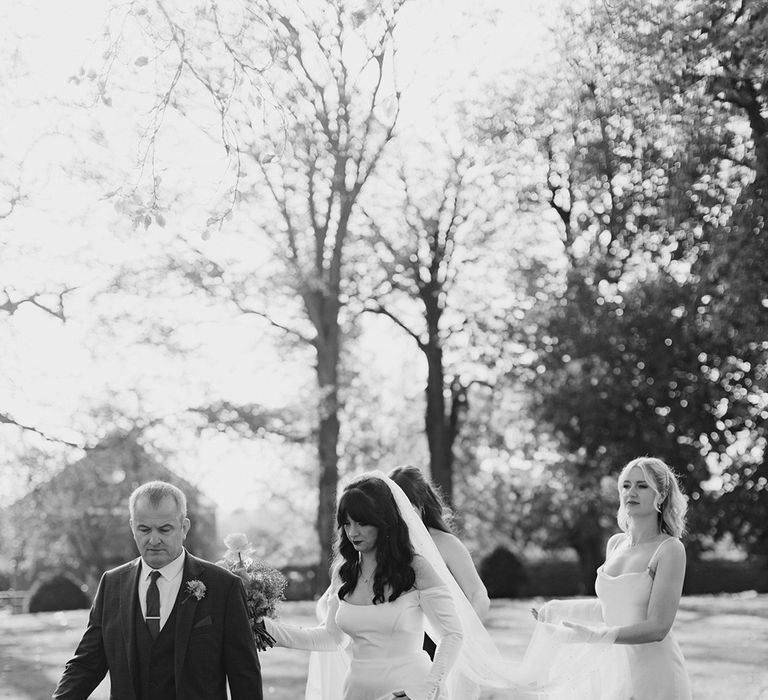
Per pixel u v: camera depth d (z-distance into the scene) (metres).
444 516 7.31
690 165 15.55
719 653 15.74
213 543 35.03
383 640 5.92
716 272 16.11
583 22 16.98
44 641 20.61
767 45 14.09
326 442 31.69
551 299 31.05
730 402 28.28
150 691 5.09
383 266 34.12
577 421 29.75
